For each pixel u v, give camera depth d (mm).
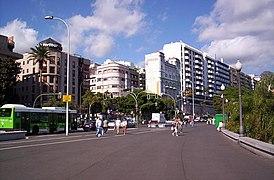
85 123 62594
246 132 30078
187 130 57250
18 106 43000
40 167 13430
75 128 55156
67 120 43188
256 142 21172
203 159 16359
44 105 91312
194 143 27234
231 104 46750
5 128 41875
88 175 11500
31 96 119688
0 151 19953
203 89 182250
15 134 34000
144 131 54094
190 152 19844
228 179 10797
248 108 34969
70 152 19562
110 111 110250
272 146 18047
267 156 17562
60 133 49094
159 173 12016
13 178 10867
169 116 129000
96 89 154125
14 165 14000
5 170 12602
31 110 44656
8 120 41938
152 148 22531
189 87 166500
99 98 107062
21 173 11906
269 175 11617
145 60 162500
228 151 20516
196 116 162000
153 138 34312
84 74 137250
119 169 12969
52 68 120312
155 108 117000
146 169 12992
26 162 14984
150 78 159250
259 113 28781
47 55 88688
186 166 13867
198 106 174500
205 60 190500
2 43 88812
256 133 27891
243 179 10805
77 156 17500
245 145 23828
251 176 11398
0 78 72625
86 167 13484
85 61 138125
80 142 27969
